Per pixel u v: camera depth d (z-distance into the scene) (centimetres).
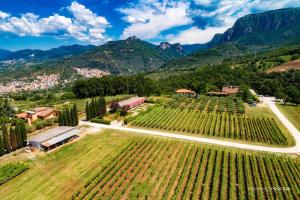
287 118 9544
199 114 10125
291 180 4972
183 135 7888
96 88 16175
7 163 6212
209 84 16062
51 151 6869
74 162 6191
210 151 6425
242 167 5684
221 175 5391
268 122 8912
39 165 6103
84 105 12669
